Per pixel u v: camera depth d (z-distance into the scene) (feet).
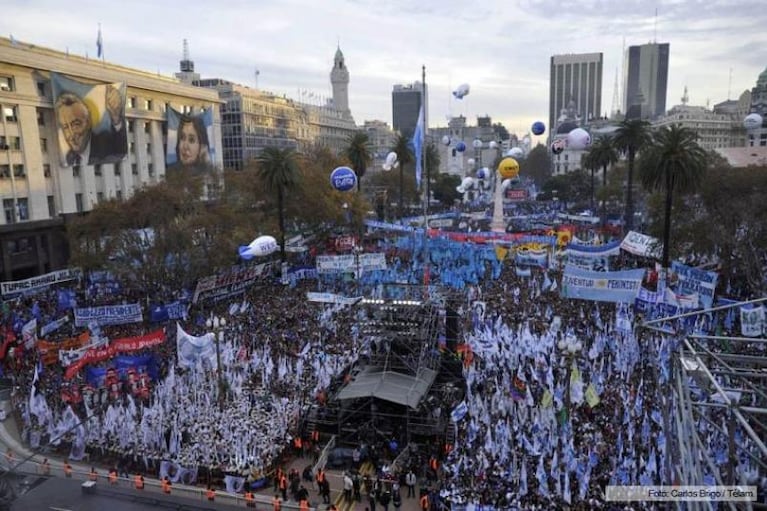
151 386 106.42
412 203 414.82
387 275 176.86
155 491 83.87
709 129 611.06
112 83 239.91
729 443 42.47
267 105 459.32
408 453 91.66
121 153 240.94
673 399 50.62
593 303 146.82
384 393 96.37
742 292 165.07
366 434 95.96
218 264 172.04
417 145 134.92
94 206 188.85
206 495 82.38
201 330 134.72
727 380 72.02
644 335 107.45
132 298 169.07
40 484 84.79
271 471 87.25
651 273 152.76
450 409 101.86
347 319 139.95
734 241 169.68
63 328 142.72
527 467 77.30
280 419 94.32
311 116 578.66
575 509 69.51
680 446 44.57
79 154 222.28
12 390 116.37
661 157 163.22
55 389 109.40
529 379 100.27
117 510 78.23
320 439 97.71
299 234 235.81
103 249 170.91
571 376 88.94
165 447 90.68
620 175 346.33
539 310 142.10
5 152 197.88
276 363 116.37
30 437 98.27
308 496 82.74
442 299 123.13
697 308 116.98
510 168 180.04
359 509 79.77
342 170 138.72
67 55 224.53
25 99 203.31
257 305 158.10
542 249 181.47
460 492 73.92
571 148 165.07
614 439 82.23
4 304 152.46
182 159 288.71
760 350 104.22
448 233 214.48
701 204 187.32
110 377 106.42
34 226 206.18
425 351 110.11
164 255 167.02
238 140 426.51
